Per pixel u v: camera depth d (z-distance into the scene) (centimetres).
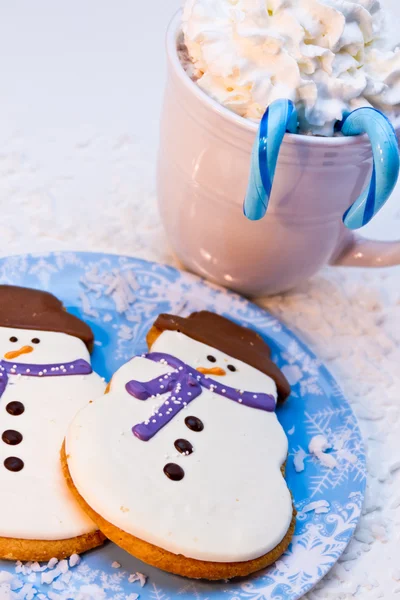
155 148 60
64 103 61
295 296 55
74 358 48
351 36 47
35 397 47
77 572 43
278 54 46
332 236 50
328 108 46
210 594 44
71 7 67
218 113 46
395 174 44
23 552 43
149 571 44
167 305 52
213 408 47
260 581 44
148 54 65
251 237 50
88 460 44
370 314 55
